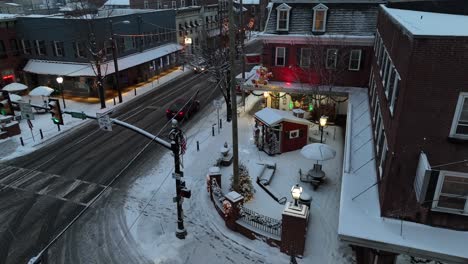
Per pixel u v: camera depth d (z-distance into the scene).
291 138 23.73
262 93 34.78
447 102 10.44
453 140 10.72
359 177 14.98
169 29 49.19
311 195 19.08
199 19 57.44
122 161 23.53
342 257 14.82
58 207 18.70
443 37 9.84
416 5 20.75
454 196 11.25
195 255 15.41
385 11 18.55
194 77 45.00
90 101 36.38
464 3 18.22
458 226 11.57
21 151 25.23
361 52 26.83
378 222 12.11
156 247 15.89
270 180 20.44
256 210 17.66
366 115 22.00
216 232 16.78
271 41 28.61
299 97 29.78
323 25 27.30
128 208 18.62
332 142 25.14
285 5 27.75
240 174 18.97
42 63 38.50
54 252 15.59
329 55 27.39
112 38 33.78
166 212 18.33
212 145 25.41
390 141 12.40
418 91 10.56
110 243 16.14
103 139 27.05
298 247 14.86
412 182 11.55
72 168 22.70
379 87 17.95
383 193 12.37
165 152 24.67
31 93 32.94
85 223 17.48
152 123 29.84
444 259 10.69
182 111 29.95
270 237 15.56
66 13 40.78
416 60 10.27
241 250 15.59
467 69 9.95
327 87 27.75
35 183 21.00
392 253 12.34
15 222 17.52
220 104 32.41
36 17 37.19
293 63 28.84
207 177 19.48
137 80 42.84
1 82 37.97
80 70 36.22
